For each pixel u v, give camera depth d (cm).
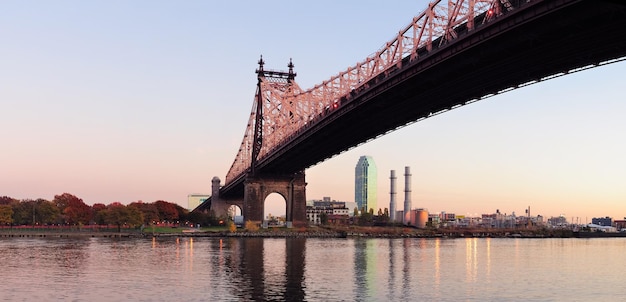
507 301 5672
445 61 8381
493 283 6900
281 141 17225
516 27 6900
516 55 7781
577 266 9331
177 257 9769
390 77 9712
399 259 9988
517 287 6612
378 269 8175
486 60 8194
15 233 17662
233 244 13962
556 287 6688
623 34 6856
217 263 8756
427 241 18388
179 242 14750
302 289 6153
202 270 7788
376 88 10475
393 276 7369
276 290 6072
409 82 9606
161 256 9944
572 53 7625
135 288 6144
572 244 18400
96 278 6894
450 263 9406
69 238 16588
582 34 6919
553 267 9088
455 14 8044
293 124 16825
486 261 10019
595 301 5781
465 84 9319
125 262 8806
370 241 17150
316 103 14362
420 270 8150
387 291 6106
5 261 8875
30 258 9394
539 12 6488
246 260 9331
